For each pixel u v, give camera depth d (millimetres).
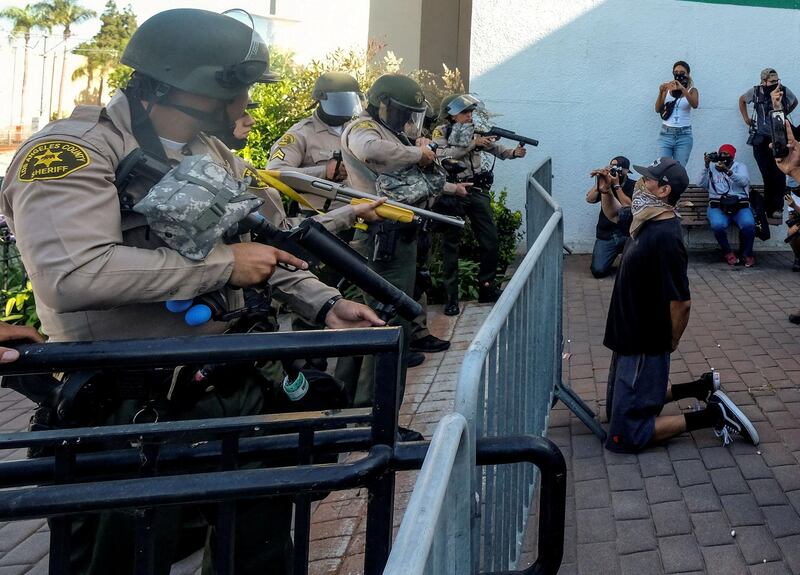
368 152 4758
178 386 2135
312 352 1804
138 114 2107
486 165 7660
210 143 2383
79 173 1880
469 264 8023
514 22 9492
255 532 2453
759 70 9508
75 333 2096
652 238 4344
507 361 2809
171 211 1871
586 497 4102
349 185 5066
